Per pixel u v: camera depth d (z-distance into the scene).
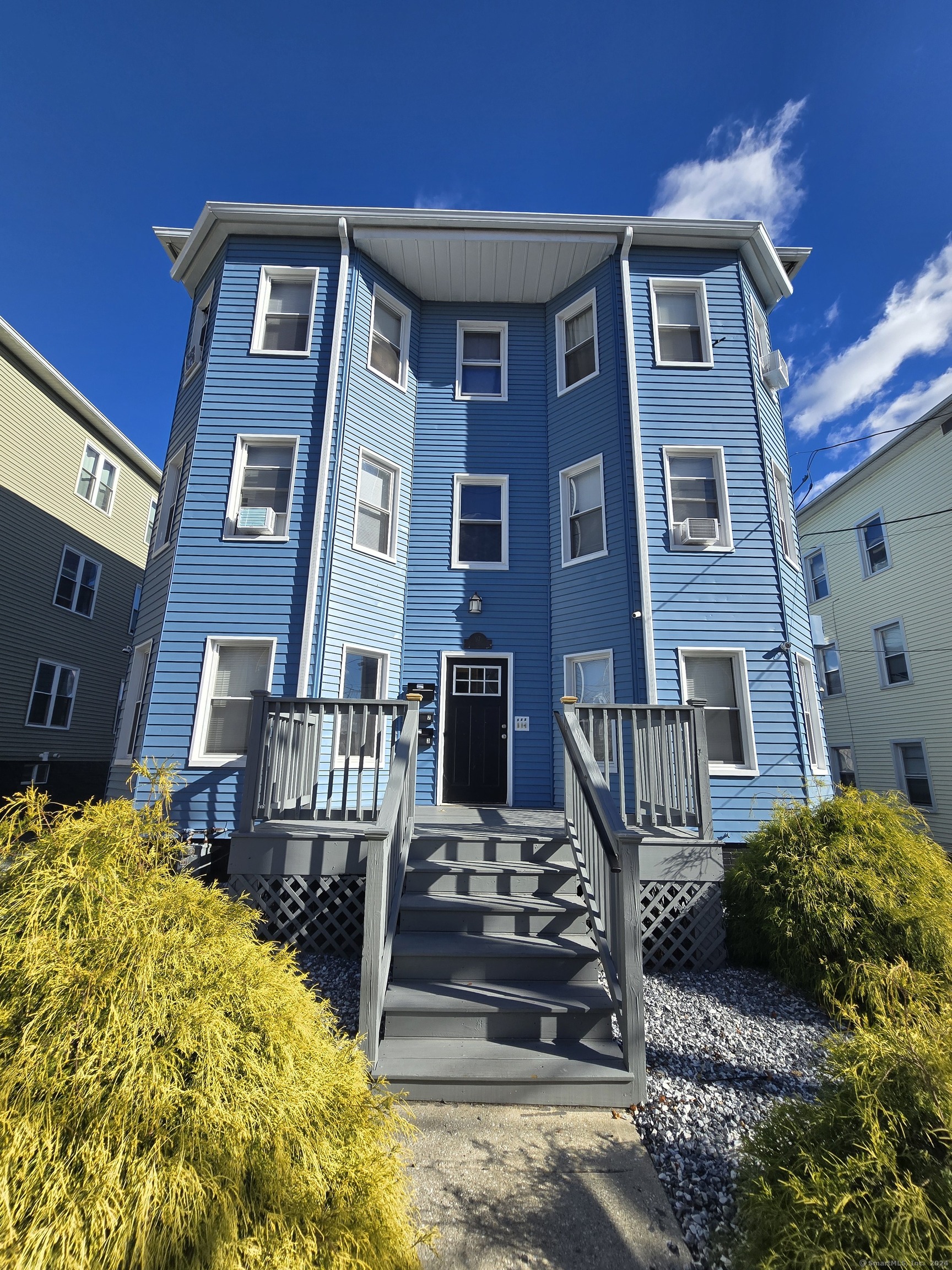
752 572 7.87
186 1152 1.67
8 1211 1.46
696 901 5.36
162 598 8.36
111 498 16.58
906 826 5.28
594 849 4.11
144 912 2.15
